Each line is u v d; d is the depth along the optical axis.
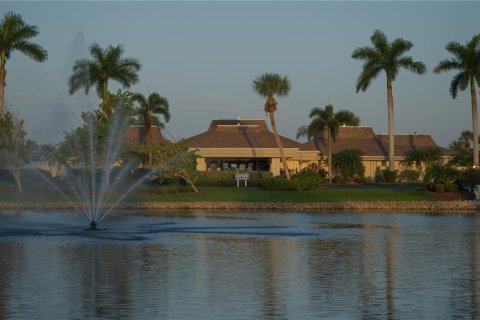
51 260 28.27
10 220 48.53
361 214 57.34
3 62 80.62
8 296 20.75
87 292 21.41
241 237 37.88
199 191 74.44
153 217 52.44
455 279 24.00
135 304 19.70
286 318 18.11
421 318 18.16
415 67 94.62
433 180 75.69
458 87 88.38
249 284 22.89
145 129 97.75
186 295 21.00
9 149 72.62
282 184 75.19
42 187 73.62
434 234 40.09
